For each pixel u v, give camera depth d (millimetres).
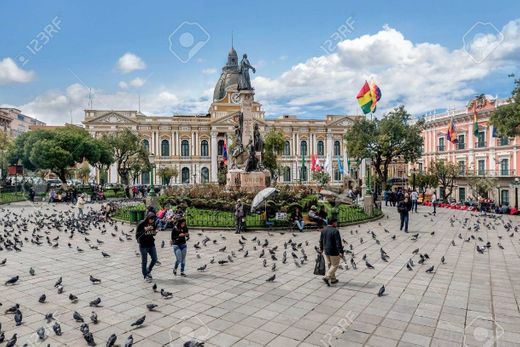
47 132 49125
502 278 10305
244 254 13070
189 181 79375
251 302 8500
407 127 38688
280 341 6652
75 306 8266
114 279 10234
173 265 11711
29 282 10000
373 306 8242
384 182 40469
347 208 26375
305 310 8023
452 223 20750
